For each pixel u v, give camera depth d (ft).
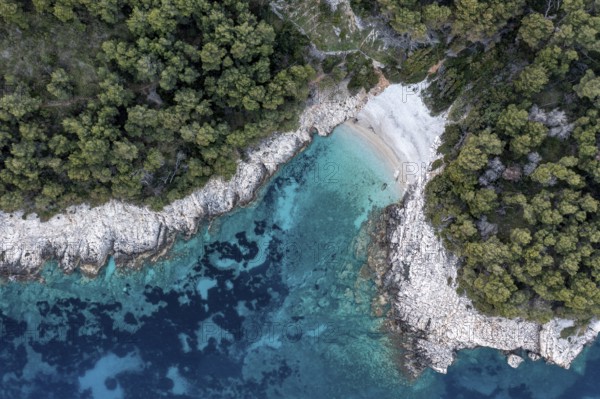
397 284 165.17
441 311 161.99
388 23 152.56
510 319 157.89
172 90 147.54
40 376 166.50
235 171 160.25
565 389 164.55
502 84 152.56
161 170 157.89
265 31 140.36
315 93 161.27
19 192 147.64
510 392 165.37
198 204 164.14
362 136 165.89
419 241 162.30
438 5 144.15
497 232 148.46
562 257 141.59
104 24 138.10
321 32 153.99
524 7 143.13
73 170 145.18
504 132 147.43
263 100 147.74
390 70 159.63
